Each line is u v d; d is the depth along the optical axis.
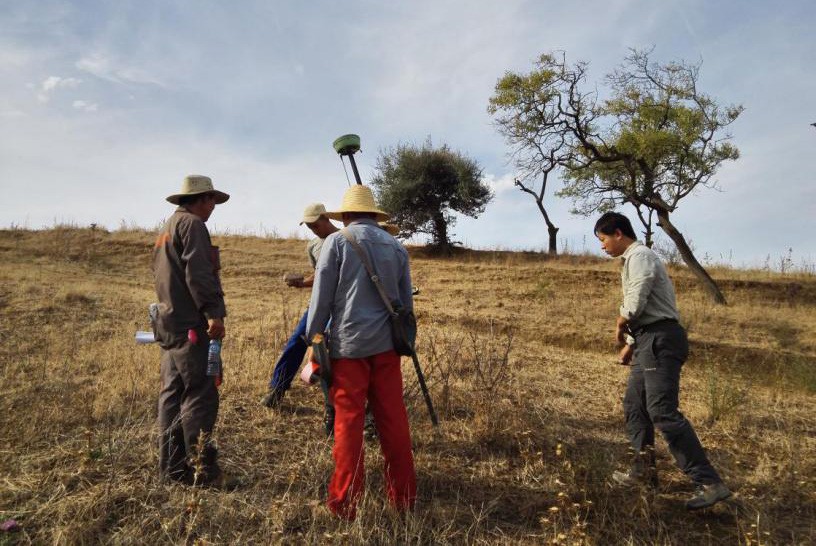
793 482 4.01
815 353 9.08
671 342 3.64
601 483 3.70
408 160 20.62
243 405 4.90
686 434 3.51
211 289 3.42
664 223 13.38
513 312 11.11
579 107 14.41
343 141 4.57
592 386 6.36
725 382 6.71
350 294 3.32
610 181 16.58
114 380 5.37
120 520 3.13
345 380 3.27
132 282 12.44
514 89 14.63
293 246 18.06
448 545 3.13
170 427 3.51
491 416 4.67
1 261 13.52
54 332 7.35
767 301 13.02
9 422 4.30
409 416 4.77
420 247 20.86
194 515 3.12
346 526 3.12
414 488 3.38
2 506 3.18
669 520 3.52
